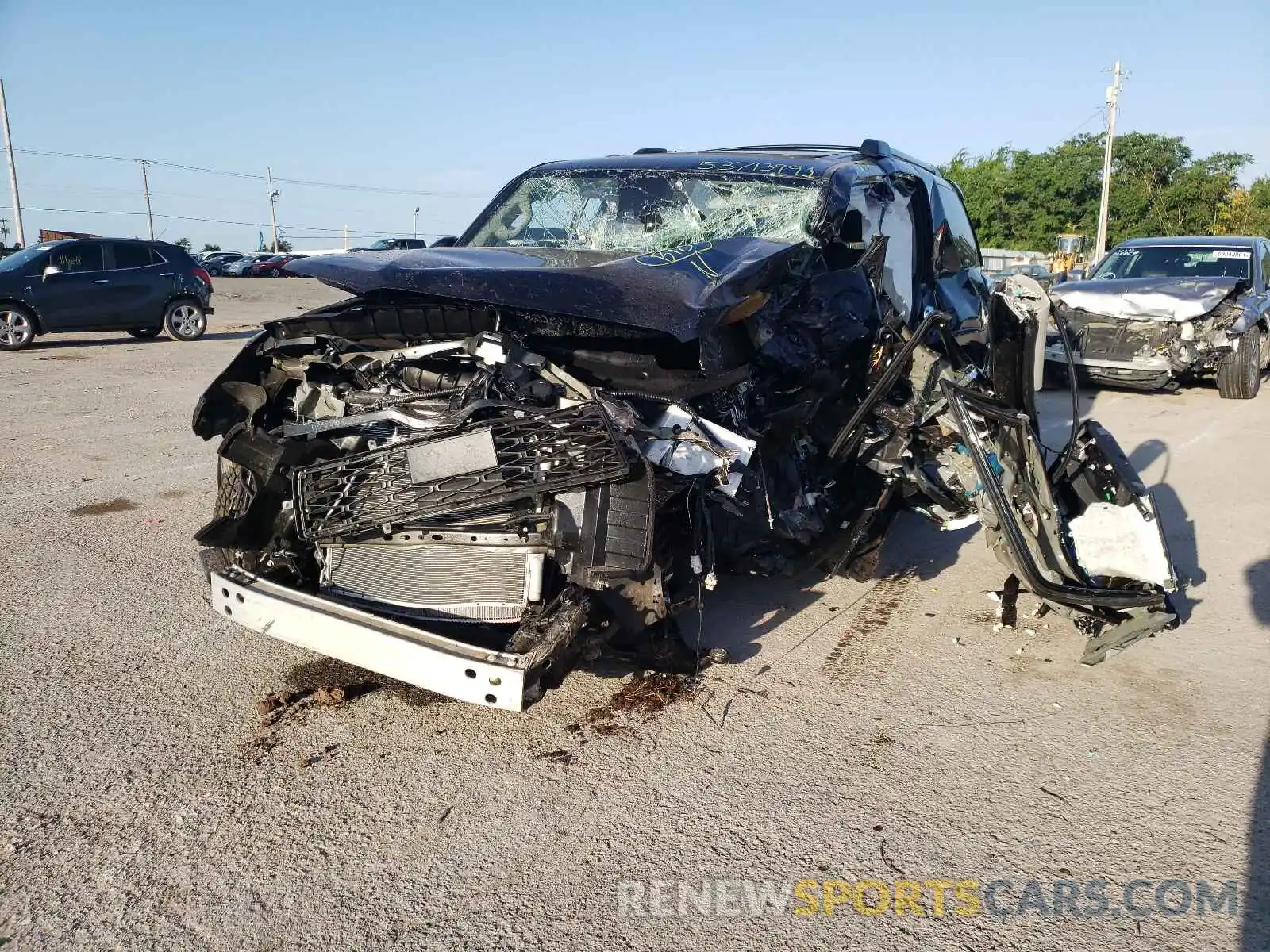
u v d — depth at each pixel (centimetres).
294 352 365
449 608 327
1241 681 392
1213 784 318
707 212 475
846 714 363
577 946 245
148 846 280
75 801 300
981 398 389
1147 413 972
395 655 301
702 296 334
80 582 477
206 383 1123
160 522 577
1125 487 392
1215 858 280
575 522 299
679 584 339
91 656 397
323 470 325
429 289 335
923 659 413
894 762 330
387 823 293
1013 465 391
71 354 1396
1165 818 300
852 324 412
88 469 700
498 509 312
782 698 375
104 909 255
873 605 473
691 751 336
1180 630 445
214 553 364
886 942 248
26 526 563
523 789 312
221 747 333
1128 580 396
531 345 353
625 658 341
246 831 288
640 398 329
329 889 264
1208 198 4209
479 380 326
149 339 1669
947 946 246
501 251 438
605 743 340
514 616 319
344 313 348
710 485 323
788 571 415
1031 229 4362
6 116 4341
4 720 344
